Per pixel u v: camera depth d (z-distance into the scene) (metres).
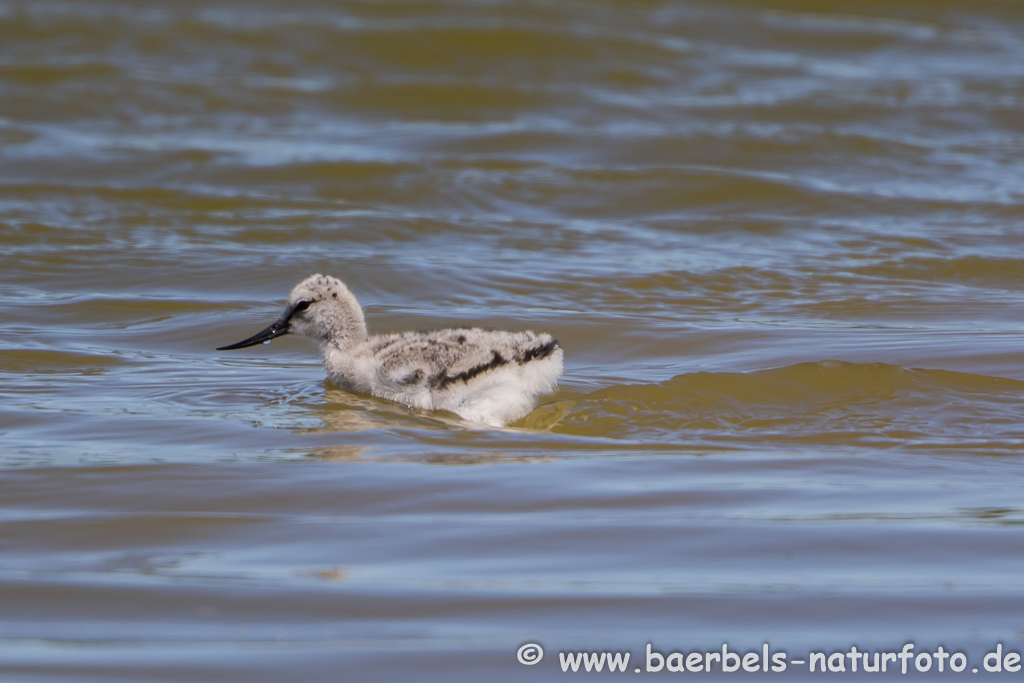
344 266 18.09
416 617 7.26
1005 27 43.19
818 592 7.57
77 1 38.59
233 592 7.54
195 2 39.50
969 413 11.65
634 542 8.32
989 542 8.28
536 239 20.17
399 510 8.91
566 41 35.31
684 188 23.25
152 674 6.60
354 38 35.06
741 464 10.09
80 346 14.31
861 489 9.42
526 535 8.44
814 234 20.58
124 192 22.36
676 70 34.50
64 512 8.81
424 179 23.70
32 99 28.81
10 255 18.31
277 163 24.67
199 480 9.48
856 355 13.96
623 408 11.79
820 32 40.31
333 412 11.76
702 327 15.37
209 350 14.48
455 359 11.89
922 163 25.83
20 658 6.73
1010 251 19.39
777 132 27.92
